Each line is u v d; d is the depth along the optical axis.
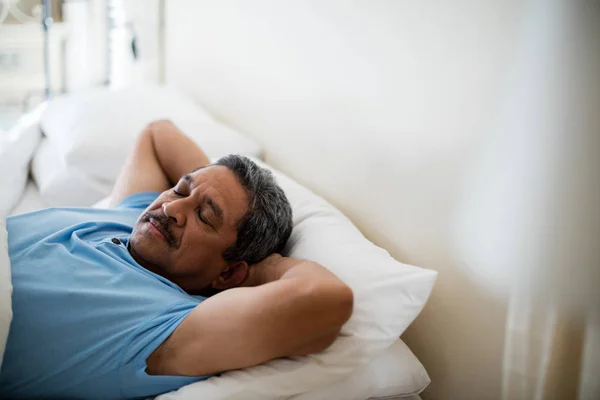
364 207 1.40
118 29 2.79
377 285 1.08
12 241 1.14
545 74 0.90
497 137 1.01
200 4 2.28
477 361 1.09
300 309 0.95
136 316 1.02
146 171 1.47
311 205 1.37
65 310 1.01
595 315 0.87
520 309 0.95
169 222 1.14
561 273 0.90
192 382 1.01
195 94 2.45
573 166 0.87
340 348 1.04
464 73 1.08
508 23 0.98
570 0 0.86
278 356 1.00
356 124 1.41
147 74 2.78
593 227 0.86
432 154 1.17
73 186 1.70
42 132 2.18
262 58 1.84
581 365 0.89
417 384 1.13
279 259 1.17
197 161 1.51
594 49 0.84
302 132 1.65
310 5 1.55
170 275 1.17
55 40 2.80
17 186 1.71
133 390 1.01
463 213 1.10
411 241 1.25
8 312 0.94
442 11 1.12
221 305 0.99
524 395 0.96
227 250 1.16
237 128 2.09
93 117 1.82
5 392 0.98
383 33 1.28
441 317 1.18
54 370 0.98
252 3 1.87
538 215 0.93
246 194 1.16
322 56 1.52
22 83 2.75
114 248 1.16
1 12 2.62
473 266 1.09
